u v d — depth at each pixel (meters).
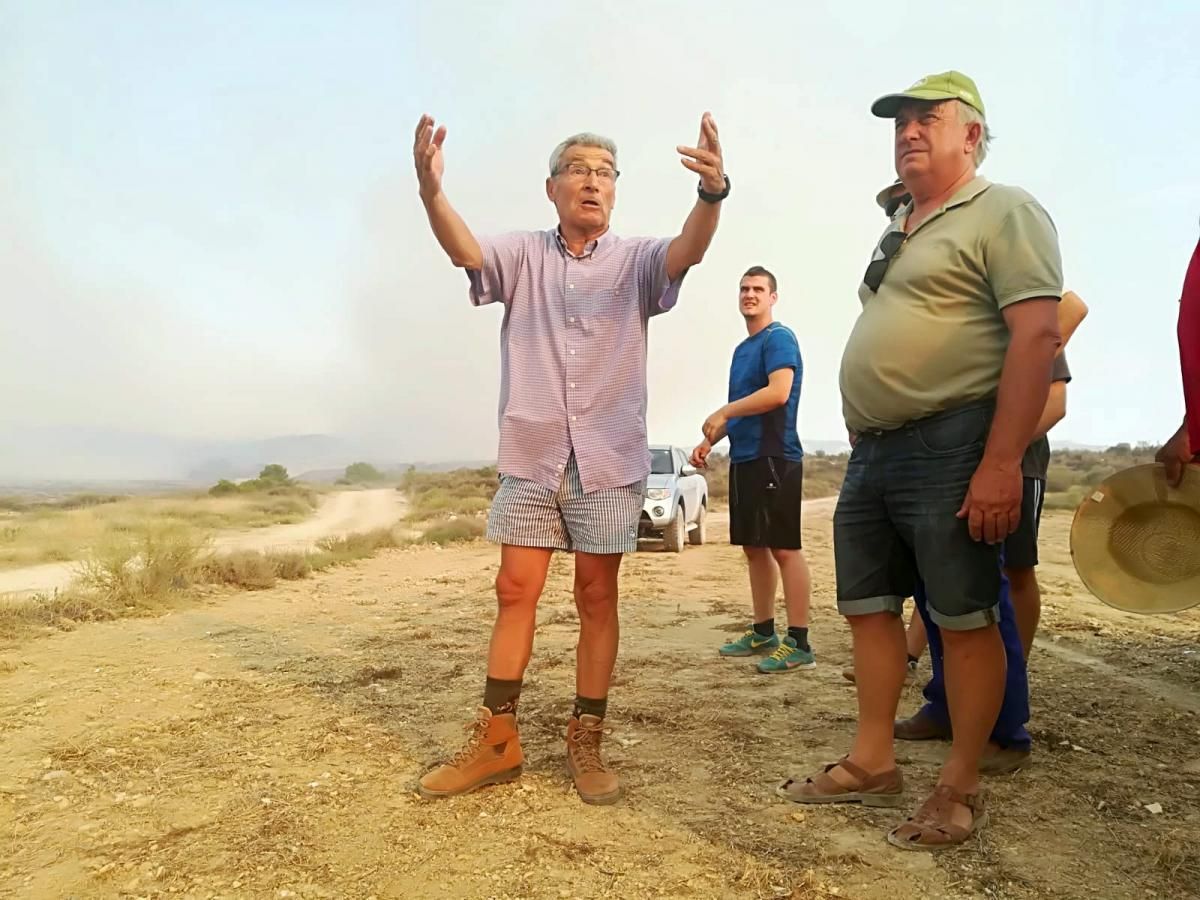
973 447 2.51
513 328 2.97
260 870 2.30
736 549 12.80
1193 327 2.50
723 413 4.42
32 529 17.02
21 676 4.54
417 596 7.74
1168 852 2.35
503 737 2.90
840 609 2.87
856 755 2.81
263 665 4.80
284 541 16.17
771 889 2.19
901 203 3.20
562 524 2.91
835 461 60.22
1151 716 3.68
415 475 69.38
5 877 2.29
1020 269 2.39
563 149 2.96
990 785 2.91
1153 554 2.70
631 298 2.92
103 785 2.94
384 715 3.78
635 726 3.59
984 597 2.51
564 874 2.28
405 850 2.42
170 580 7.63
